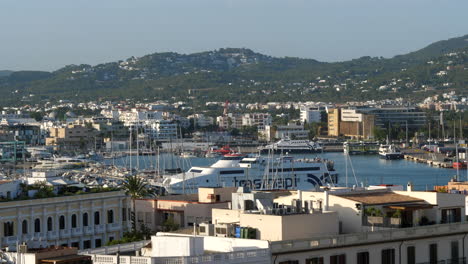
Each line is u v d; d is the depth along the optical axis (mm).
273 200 133625
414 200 130250
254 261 103875
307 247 110625
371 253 117875
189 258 98188
